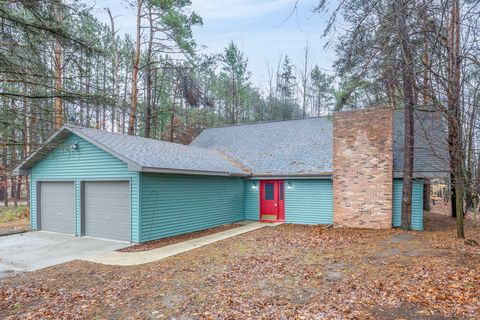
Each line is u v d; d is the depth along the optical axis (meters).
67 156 12.19
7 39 5.75
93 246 10.05
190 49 18.77
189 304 5.12
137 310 4.98
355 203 12.79
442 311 4.48
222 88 32.62
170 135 26.86
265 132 19.05
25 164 12.87
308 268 6.91
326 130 17.23
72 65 6.55
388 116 12.28
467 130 4.36
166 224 11.36
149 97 21.11
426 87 3.89
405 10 3.52
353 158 12.87
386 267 6.74
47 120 6.71
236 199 15.65
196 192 12.91
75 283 6.43
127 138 12.94
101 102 6.85
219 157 16.42
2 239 11.34
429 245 8.80
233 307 4.94
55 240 11.09
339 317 4.43
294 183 14.92
